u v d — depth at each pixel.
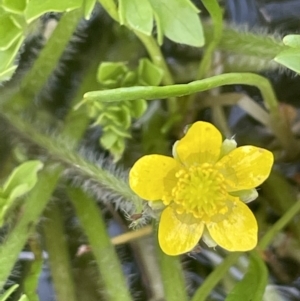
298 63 0.16
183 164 0.17
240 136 0.19
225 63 0.19
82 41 0.19
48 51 0.18
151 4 0.16
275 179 0.18
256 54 0.18
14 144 0.18
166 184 0.17
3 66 0.17
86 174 0.18
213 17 0.17
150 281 0.18
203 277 0.18
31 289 0.17
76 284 0.18
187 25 0.16
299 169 0.19
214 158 0.17
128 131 0.18
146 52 0.19
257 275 0.17
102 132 0.18
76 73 0.19
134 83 0.18
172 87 0.16
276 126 0.19
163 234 0.17
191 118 0.19
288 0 0.19
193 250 0.18
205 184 0.17
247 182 0.17
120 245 0.18
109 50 0.19
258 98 0.19
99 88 0.18
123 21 0.16
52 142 0.18
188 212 0.17
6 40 0.16
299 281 0.18
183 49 0.19
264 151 0.17
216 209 0.17
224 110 0.19
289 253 0.18
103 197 0.18
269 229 0.18
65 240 0.18
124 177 0.18
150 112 0.19
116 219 0.18
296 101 0.19
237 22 0.19
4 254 0.17
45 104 0.18
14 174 0.17
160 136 0.19
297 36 0.16
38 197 0.18
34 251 0.18
